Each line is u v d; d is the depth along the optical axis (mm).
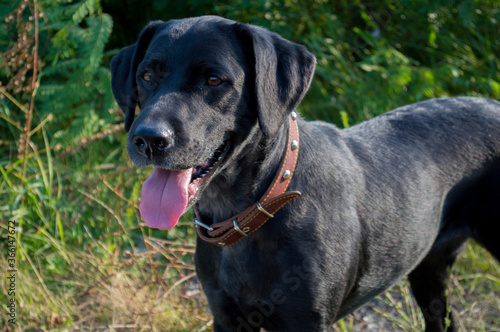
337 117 4875
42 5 4266
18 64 3773
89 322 3277
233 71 2207
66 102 4195
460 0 5297
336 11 5539
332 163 2447
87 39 4238
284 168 2305
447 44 5336
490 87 5020
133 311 3266
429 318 3250
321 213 2338
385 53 4844
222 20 2297
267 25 5020
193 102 2156
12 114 4617
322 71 4922
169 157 2059
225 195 2359
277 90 2250
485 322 3521
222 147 2291
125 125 2527
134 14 5242
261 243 2312
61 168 4176
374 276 2629
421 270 3207
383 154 2686
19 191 3605
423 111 2945
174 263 3559
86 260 3541
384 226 2576
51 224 3748
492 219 2898
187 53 2191
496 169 2906
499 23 5387
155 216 2166
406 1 5355
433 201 2764
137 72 2365
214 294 2506
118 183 3988
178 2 4969
